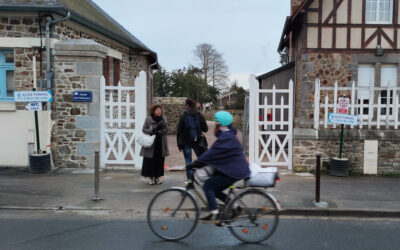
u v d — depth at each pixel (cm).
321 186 737
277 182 767
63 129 870
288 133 874
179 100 2086
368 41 1107
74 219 547
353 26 1105
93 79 858
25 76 856
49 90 845
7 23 845
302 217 574
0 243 448
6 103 852
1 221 534
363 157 853
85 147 869
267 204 456
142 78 858
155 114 725
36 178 781
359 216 582
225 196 468
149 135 718
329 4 1103
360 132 852
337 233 496
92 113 864
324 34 1109
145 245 448
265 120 873
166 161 1035
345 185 749
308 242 461
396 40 1107
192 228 464
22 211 583
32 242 453
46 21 840
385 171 852
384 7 1112
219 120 453
